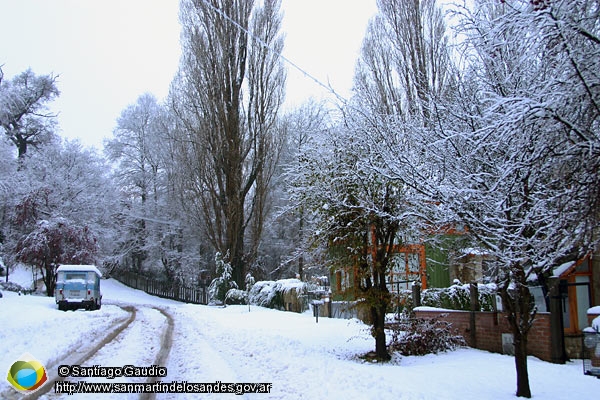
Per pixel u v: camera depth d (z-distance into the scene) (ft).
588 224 17.22
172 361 34.81
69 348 39.01
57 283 82.12
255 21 101.24
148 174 155.02
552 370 30.09
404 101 44.88
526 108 17.13
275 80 103.35
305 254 46.09
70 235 115.75
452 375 29.22
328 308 66.33
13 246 121.39
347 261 36.68
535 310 25.18
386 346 38.91
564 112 17.72
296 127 113.91
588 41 17.12
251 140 102.58
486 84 25.58
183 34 102.58
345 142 35.94
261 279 137.90
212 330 53.78
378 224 35.65
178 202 134.31
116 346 40.83
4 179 108.27
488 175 24.30
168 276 148.05
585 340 28.09
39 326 52.49
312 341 43.32
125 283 161.27
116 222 150.30
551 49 18.01
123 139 158.51
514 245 22.30
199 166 102.01
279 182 119.24
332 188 35.76
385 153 30.94
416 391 25.08
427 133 29.68
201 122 100.48
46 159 135.33
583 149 17.13
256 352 38.50
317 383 27.61
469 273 50.93
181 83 113.50
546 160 20.10
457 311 42.34
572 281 38.04
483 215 24.43
